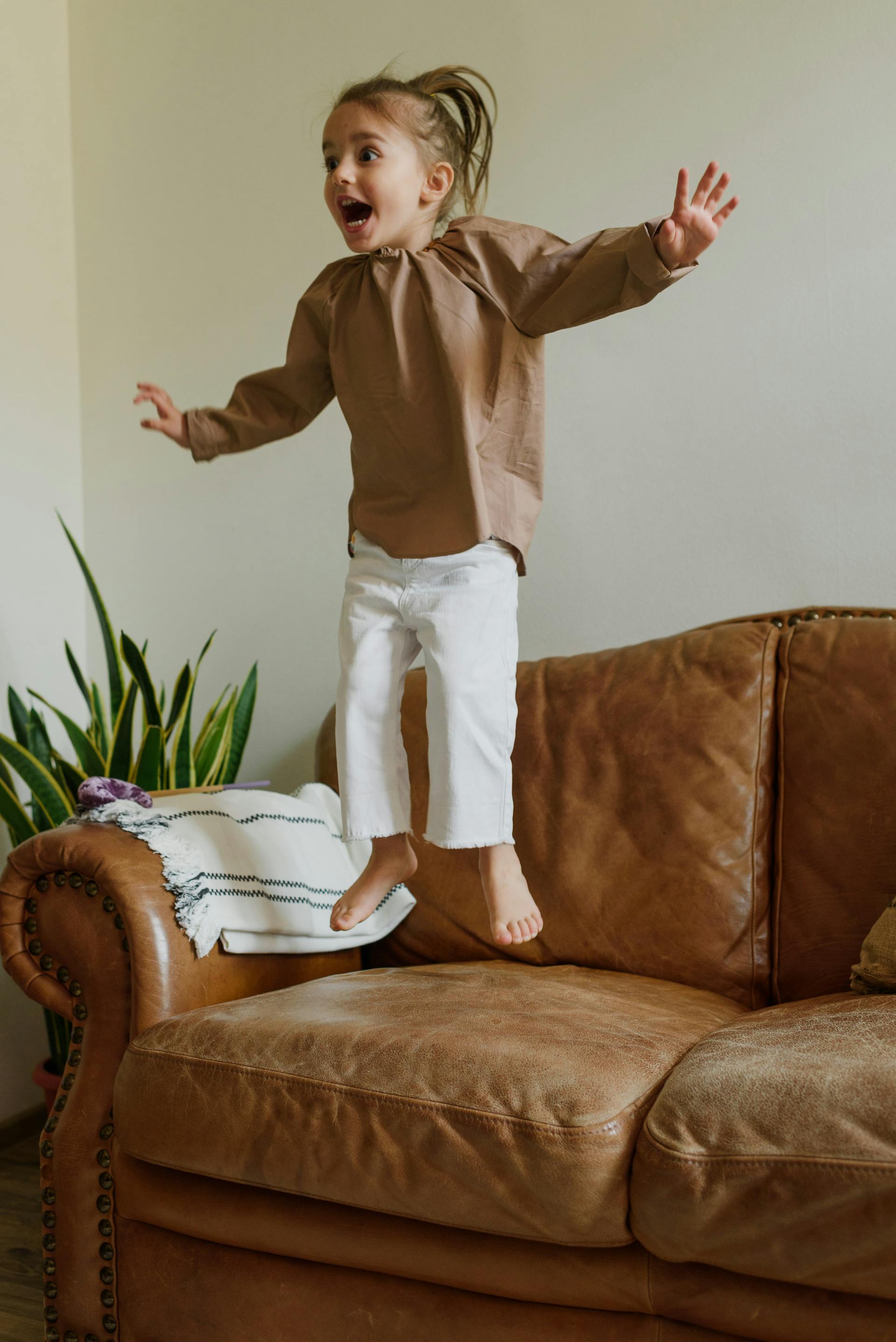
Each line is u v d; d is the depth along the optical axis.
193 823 1.54
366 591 1.47
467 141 1.61
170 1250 1.25
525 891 1.43
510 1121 1.03
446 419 1.39
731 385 2.01
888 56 1.90
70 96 2.64
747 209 2.00
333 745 1.98
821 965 1.52
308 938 1.60
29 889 1.42
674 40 2.06
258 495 2.44
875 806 1.52
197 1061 1.21
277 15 2.43
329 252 2.37
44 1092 2.26
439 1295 1.10
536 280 1.37
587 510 2.12
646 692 1.73
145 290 2.57
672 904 1.60
